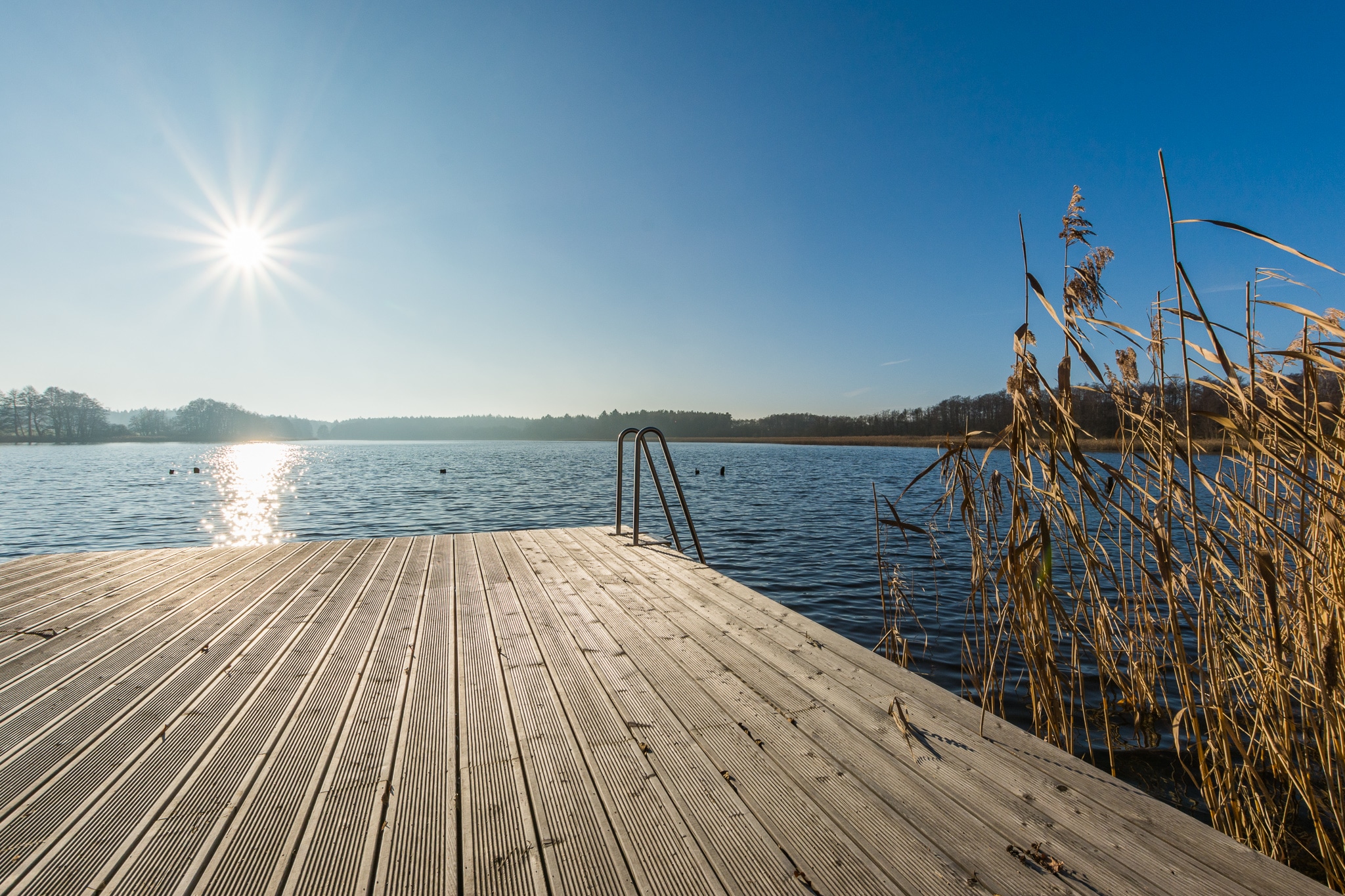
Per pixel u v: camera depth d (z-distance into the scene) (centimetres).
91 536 1288
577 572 402
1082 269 236
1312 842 214
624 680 220
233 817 137
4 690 209
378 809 141
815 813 140
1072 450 196
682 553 470
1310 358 175
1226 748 203
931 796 147
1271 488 228
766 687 213
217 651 250
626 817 139
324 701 201
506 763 162
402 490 2356
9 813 139
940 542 1001
